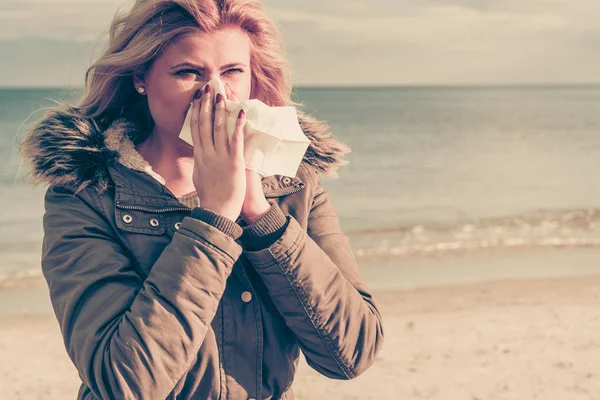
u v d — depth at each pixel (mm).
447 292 10672
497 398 6207
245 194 1604
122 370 1441
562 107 111062
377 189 25859
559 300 10031
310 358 1746
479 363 7125
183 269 1494
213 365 1627
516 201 22859
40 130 1664
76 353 1522
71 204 1650
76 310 1556
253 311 1687
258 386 1685
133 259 1642
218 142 1558
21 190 23688
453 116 77938
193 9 1587
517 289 10820
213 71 1623
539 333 8219
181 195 1747
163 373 1457
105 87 1752
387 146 43375
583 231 16844
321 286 1637
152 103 1673
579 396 6230
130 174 1688
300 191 1852
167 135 1729
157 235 1651
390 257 13727
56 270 1607
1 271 13234
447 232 17141
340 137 49750
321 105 110188
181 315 1474
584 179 28484
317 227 1862
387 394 6262
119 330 1473
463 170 31672
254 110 1575
